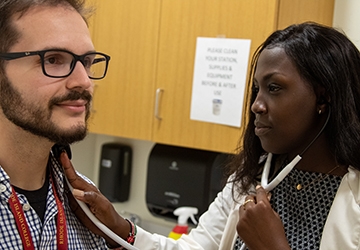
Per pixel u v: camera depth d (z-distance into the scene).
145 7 1.92
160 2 1.88
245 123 1.26
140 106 1.96
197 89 1.79
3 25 0.83
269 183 1.15
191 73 1.80
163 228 2.29
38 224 0.90
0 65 0.83
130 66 1.98
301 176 1.13
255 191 1.23
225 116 1.72
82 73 0.85
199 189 2.02
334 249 1.03
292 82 1.04
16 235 0.86
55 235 0.93
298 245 1.10
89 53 0.88
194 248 1.36
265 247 1.04
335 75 1.03
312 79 1.04
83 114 0.87
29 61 0.82
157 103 1.89
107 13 2.03
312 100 1.05
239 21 1.67
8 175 0.88
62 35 0.83
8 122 0.85
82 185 1.07
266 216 1.05
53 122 0.83
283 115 1.05
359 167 1.05
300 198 1.13
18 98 0.82
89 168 2.58
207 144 1.78
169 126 1.87
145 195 2.34
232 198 1.30
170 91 1.86
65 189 1.05
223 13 1.71
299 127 1.06
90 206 1.08
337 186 1.10
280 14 1.61
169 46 1.86
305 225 1.11
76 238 1.01
